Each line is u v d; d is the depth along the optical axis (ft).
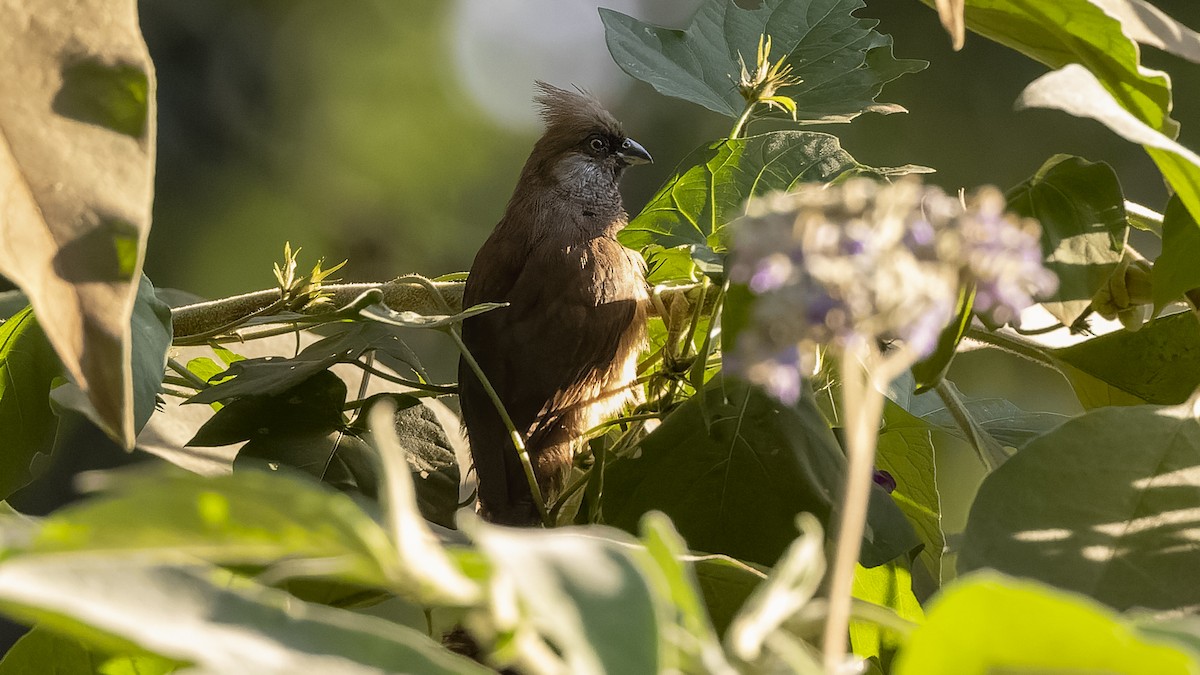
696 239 15.46
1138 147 36.68
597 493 15.11
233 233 43.50
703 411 13.47
